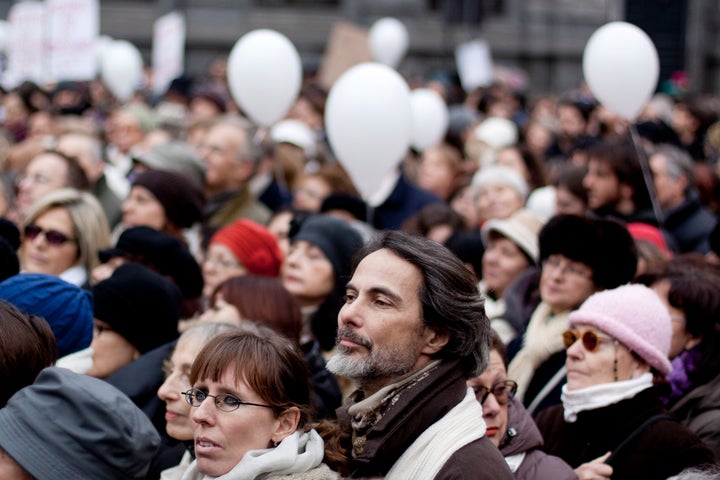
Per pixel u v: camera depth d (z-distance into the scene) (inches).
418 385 166.7
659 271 246.2
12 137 639.8
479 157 573.6
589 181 343.3
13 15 610.9
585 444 211.2
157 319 232.8
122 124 526.3
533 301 276.2
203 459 168.6
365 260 170.6
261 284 249.1
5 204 349.7
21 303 220.1
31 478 149.8
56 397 151.6
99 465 150.3
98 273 270.4
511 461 198.8
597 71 375.9
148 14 1359.5
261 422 168.7
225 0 1373.0
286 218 347.9
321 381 235.8
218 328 211.5
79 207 291.6
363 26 1391.5
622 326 209.5
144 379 220.1
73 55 590.6
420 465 162.1
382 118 347.9
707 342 238.2
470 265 327.0
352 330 167.0
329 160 546.0
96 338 232.8
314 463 165.5
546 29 1418.6
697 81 1318.9
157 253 268.8
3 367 171.8
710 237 306.7
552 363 246.7
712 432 221.5
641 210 341.7
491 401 195.2
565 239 244.4
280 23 1385.3
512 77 1112.8
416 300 166.9
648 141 499.5
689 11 1318.9
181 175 325.4
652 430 205.8
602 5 1425.9
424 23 1385.3
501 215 369.1
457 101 892.6
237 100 427.5
